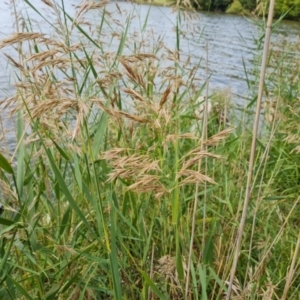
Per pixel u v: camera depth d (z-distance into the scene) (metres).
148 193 2.37
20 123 2.31
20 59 2.65
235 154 3.47
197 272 2.47
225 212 3.03
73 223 2.31
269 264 2.88
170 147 2.86
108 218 2.53
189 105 3.63
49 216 2.62
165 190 1.79
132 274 2.46
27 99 2.06
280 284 2.68
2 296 2.00
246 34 16.94
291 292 2.65
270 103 3.59
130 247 2.65
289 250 3.01
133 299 2.29
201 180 1.76
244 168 3.35
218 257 2.64
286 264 2.81
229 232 2.97
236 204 3.12
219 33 16.56
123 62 1.85
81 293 2.03
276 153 4.35
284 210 3.69
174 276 2.35
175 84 2.71
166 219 2.47
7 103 2.10
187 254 2.46
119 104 2.52
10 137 4.56
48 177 2.52
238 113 5.57
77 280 2.29
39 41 1.95
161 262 2.16
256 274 2.45
